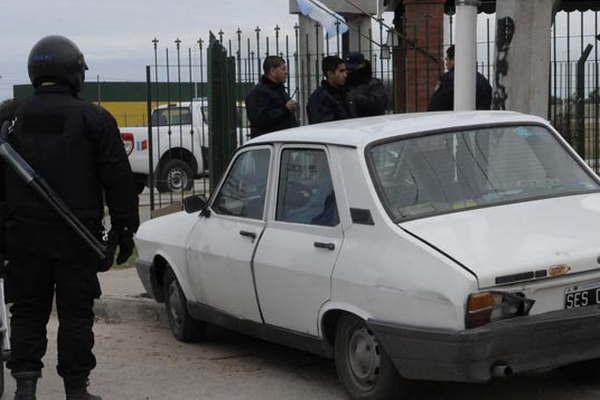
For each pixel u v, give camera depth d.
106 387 7.75
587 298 6.26
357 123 7.66
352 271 6.57
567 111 16.14
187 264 8.73
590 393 7.11
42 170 6.43
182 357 8.72
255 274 7.61
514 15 9.41
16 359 6.64
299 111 14.62
